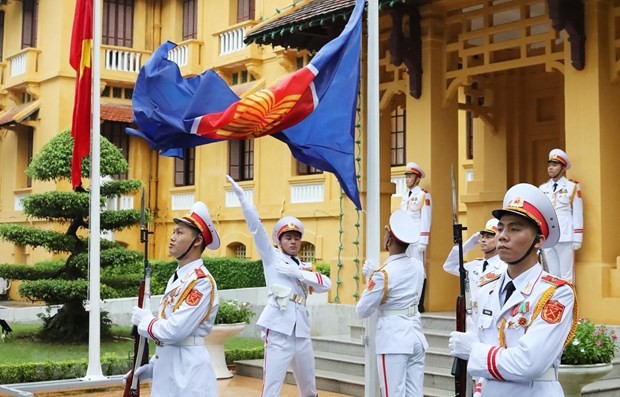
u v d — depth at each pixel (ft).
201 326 25.36
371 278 30.91
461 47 49.19
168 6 103.55
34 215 59.41
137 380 26.40
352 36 32.81
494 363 17.67
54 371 46.37
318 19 49.14
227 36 94.38
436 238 49.29
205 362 25.30
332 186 81.56
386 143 54.80
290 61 85.87
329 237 81.66
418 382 31.19
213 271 84.28
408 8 49.57
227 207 94.53
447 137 50.26
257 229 34.04
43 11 101.45
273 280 34.24
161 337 24.71
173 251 25.75
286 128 31.55
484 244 33.45
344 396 41.98
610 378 37.60
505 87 57.47
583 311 41.83
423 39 50.16
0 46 110.63
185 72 98.27
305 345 34.37
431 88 49.67
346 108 32.73
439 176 49.70
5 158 108.06
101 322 59.98
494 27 47.67
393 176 75.77
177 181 102.58
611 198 42.19
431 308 48.57
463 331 23.38
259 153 90.22
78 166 46.80
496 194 57.31
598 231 41.68
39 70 101.45
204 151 98.12
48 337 58.18
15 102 106.83
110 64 99.76
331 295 55.77
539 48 53.36
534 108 56.75
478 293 19.35
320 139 32.50
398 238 30.86
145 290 27.43
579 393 32.48
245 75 93.86
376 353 31.50
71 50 47.26
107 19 101.50
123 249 58.95
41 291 55.42
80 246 59.47
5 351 53.11
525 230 18.08
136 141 102.32
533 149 56.85
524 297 18.03
